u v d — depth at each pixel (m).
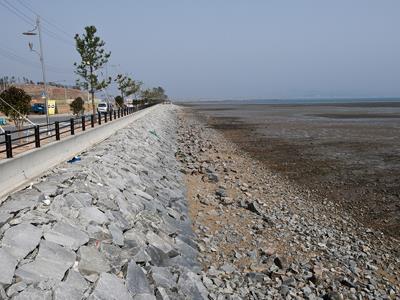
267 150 30.77
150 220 10.38
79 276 6.11
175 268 8.27
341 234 12.41
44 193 8.50
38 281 5.54
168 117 66.19
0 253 5.68
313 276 9.11
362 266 10.11
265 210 14.25
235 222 12.84
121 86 65.94
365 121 60.34
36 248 6.29
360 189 18.17
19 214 7.18
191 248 9.98
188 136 41.50
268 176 21.20
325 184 19.27
